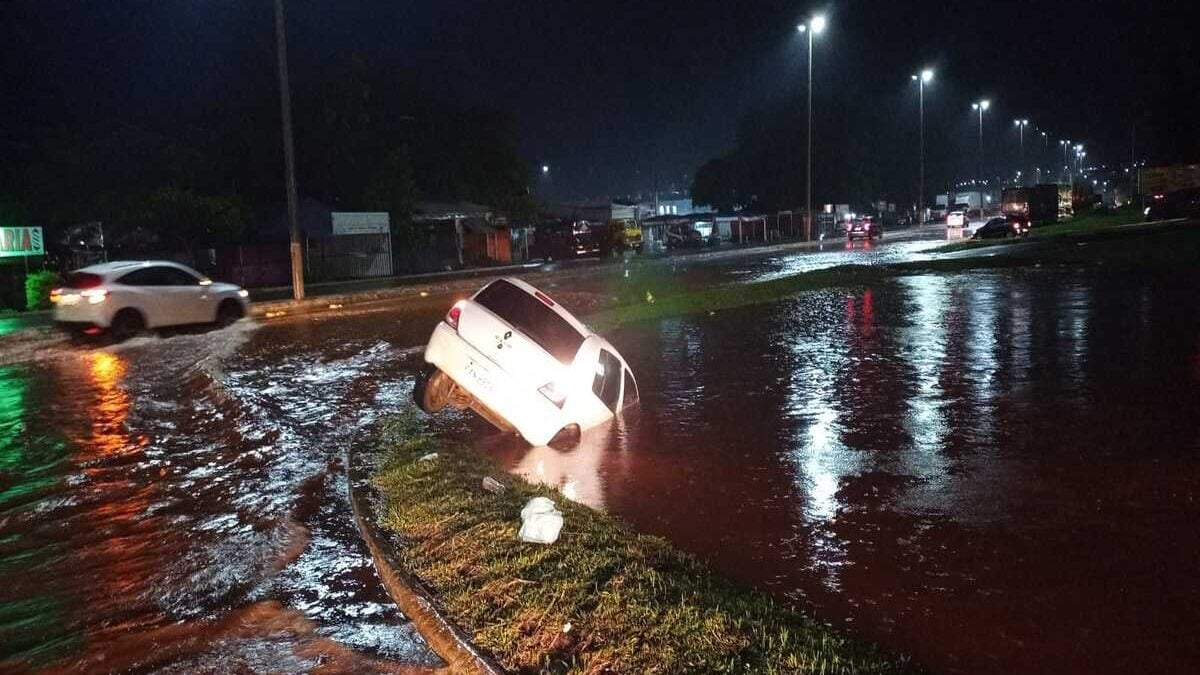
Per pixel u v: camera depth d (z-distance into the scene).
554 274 37.41
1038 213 62.50
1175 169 55.06
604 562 5.59
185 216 34.91
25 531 7.03
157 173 39.62
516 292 9.50
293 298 27.28
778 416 10.29
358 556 6.46
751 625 4.74
